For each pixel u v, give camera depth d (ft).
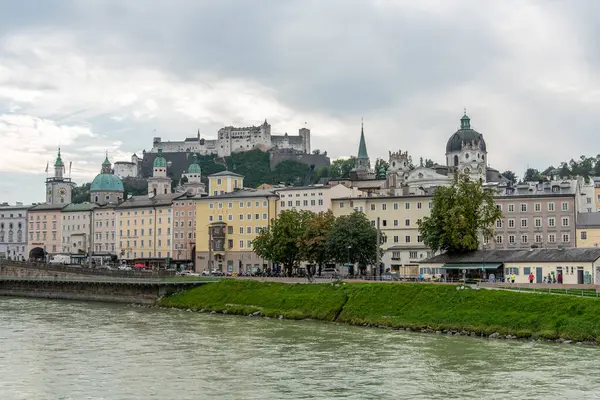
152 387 273.13
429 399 252.83
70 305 620.08
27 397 259.19
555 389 263.29
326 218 644.27
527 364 305.94
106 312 549.13
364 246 613.93
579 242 650.02
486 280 521.24
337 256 613.93
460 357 324.39
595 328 360.48
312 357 330.54
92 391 267.59
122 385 276.41
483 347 350.02
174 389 269.85
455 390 264.11
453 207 563.89
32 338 396.57
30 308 587.68
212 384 277.44
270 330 424.46
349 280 537.65
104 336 404.16
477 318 405.80
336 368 304.71
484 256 553.23
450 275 559.79
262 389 268.62
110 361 324.60
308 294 519.60
